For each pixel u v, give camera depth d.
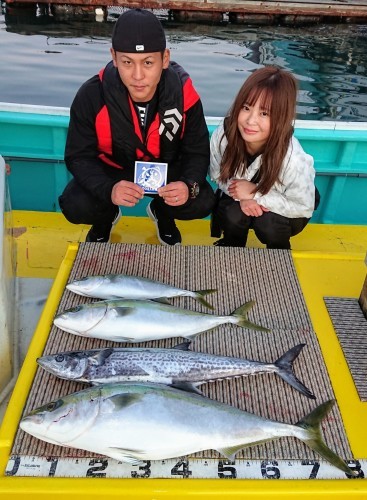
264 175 2.39
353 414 1.72
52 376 1.76
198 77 10.27
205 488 1.46
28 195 3.33
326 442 1.61
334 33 14.17
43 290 2.42
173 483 1.47
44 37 12.45
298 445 1.60
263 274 2.34
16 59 10.75
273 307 2.16
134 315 1.94
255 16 14.34
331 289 2.30
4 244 1.84
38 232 2.87
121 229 3.01
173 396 1.60
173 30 13.66
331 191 3.28
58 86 9.48
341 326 2.09
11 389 1.90
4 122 3.01
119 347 1.89
